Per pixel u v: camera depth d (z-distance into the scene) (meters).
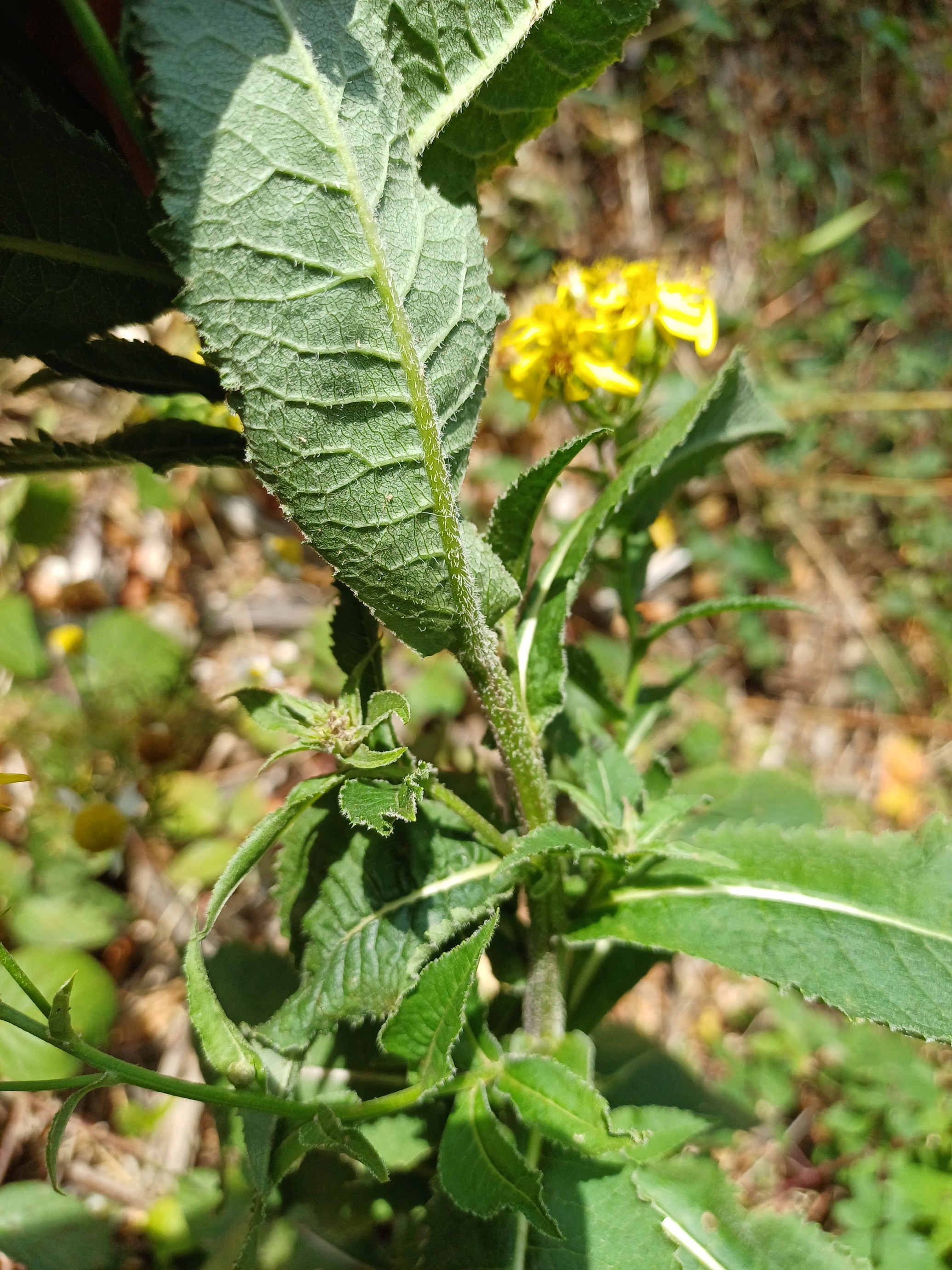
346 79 0.12
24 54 0.13
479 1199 0.14
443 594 0.14
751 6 0.60
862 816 0.48
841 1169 0.35
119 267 0.14
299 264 0.12
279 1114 0.13
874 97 0.64
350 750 0.14
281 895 0.16
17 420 0.40
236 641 0.41
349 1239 0.21
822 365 0.59
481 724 0.39
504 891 0.16
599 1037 0.25
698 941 0.16
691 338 0.21
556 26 0.13
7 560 0.38
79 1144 0.30
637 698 0.24
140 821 0.32
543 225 0.56
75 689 0.36
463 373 0.14
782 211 0.62
